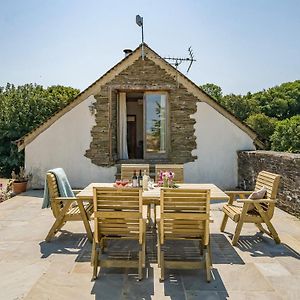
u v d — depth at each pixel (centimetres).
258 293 345
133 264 391
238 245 501
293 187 686
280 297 336
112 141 1055
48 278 381
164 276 388
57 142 1050
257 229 588
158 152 1090
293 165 684
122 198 392
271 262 431
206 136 1055
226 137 1059
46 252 470
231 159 1062
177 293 346
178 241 515
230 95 3791
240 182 1040
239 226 503
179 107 1048
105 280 377
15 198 902
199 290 353
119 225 402
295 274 393
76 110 1046
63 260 438
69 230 586
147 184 531
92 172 1052
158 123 1088
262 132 3006
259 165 880
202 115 1052
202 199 390
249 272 399
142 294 344
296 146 2583
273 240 525
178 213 392
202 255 454
